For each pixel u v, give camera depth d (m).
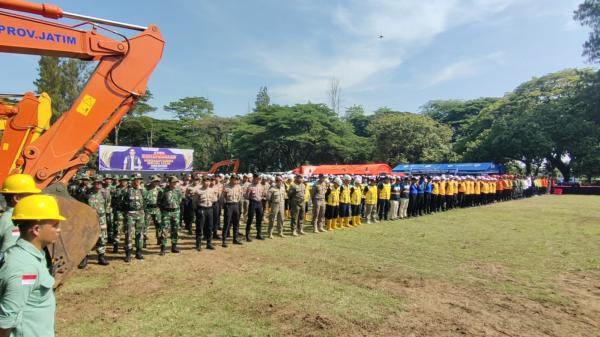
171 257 9.19
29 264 2.41
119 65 6.27
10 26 5.44
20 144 7.68
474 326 5.11
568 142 36.75
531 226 14.06
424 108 78.06
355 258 8.95
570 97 38.00
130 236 8.80
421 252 9.61
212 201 10.23
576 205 22.77
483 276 7.49
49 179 5.88
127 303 5.98
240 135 47.91
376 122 48.16
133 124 47.75
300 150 47.19
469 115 63.62
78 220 5.71
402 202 16.70
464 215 17.66
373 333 4.87
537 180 33.12
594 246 10.38
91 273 7.74
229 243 10.99
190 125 56.09
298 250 9.90
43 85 36.09
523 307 5.84
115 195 9.74
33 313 2.44
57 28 5.78
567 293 6.51
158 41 6.52
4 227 3.65
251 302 5.98
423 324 5.16
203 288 6.71
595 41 35.19
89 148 6.16
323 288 6.66
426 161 42.72
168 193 9.68
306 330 4.96
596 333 4.91
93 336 4.77
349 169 28.84
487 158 40.66
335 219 13.61
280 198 12.03
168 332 4.90
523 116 38.59
